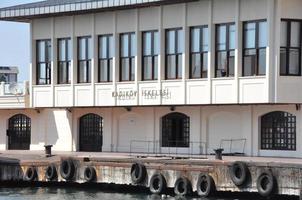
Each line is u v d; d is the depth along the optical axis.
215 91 39.00
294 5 37.38
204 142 40.91
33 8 44.50
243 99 37.97
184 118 41.91
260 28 37.59
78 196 35.25
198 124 41.09
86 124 46.25
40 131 48.34
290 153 37.53
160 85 41.03
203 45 39.69
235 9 38.34
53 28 45.91
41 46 46.69
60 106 45.56
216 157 34.53
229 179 32.59
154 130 42.91
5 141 49.91
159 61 41.12
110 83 43.16
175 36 40.81
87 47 44.56
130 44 42.62
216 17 39.12
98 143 45.53
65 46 45.56
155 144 42.84
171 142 42.31
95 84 43.84
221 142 40.34
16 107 48.22
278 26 36.94
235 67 38.22
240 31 38.22
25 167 39.59
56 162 38.84
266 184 31.39
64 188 38.75
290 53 37.31
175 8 40.66
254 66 37.75
